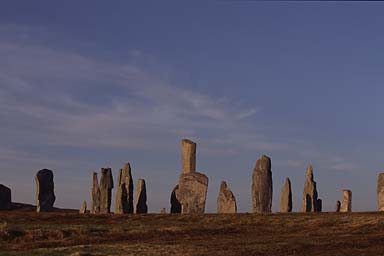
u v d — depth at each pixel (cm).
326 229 5597
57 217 6469
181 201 7481
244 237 5244
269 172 7256
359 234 5259
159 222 6247
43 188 7425
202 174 7531
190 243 4866
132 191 8006
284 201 7631
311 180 7988
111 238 5234
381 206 6906
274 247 4628
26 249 4797
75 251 4434
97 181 8231
